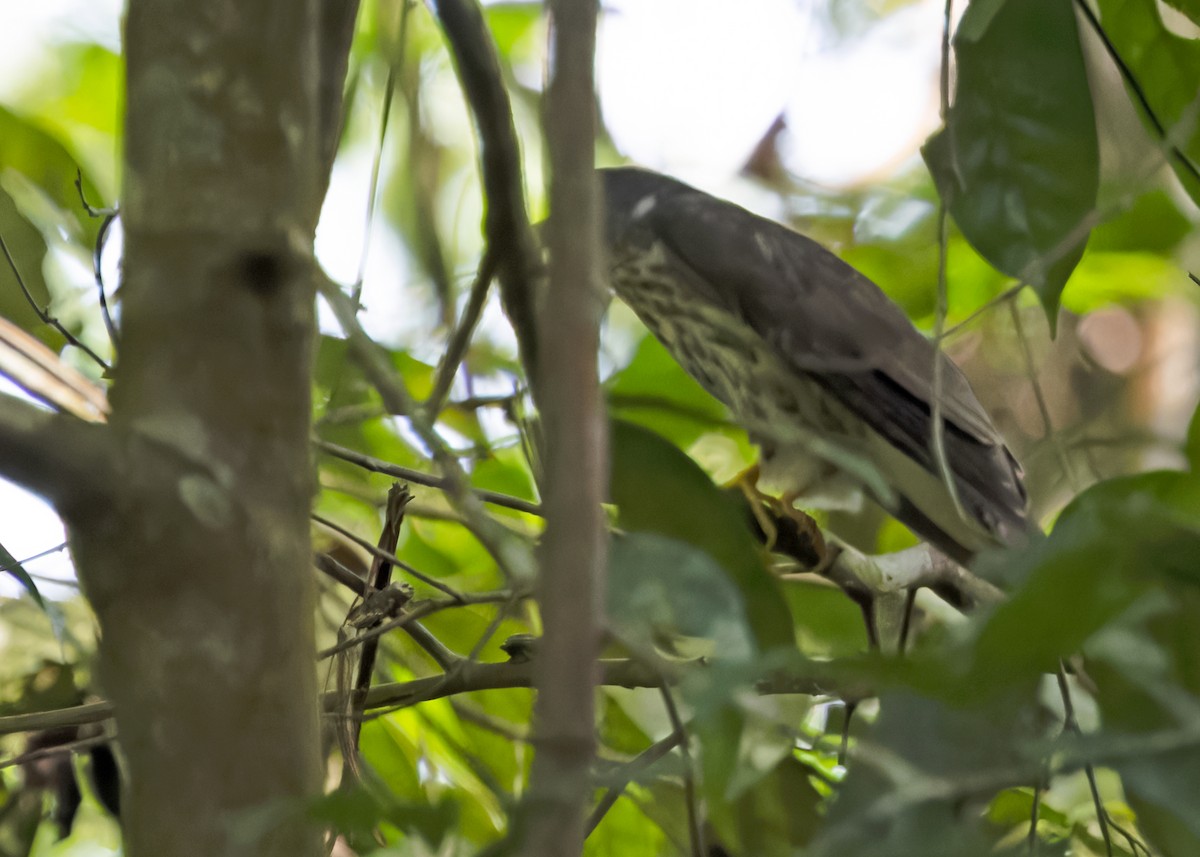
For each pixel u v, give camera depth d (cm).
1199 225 754
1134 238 768
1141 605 261
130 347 243
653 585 309
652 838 511
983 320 818
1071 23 434
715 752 300
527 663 422
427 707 546
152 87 248
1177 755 264
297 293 248
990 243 434
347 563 561
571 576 197
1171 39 480
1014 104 436
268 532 243
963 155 436
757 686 343
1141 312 901
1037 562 248
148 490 234
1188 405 869
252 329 243
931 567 574
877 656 247
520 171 335
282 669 244
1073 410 845
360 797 236
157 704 238
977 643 244
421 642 453
